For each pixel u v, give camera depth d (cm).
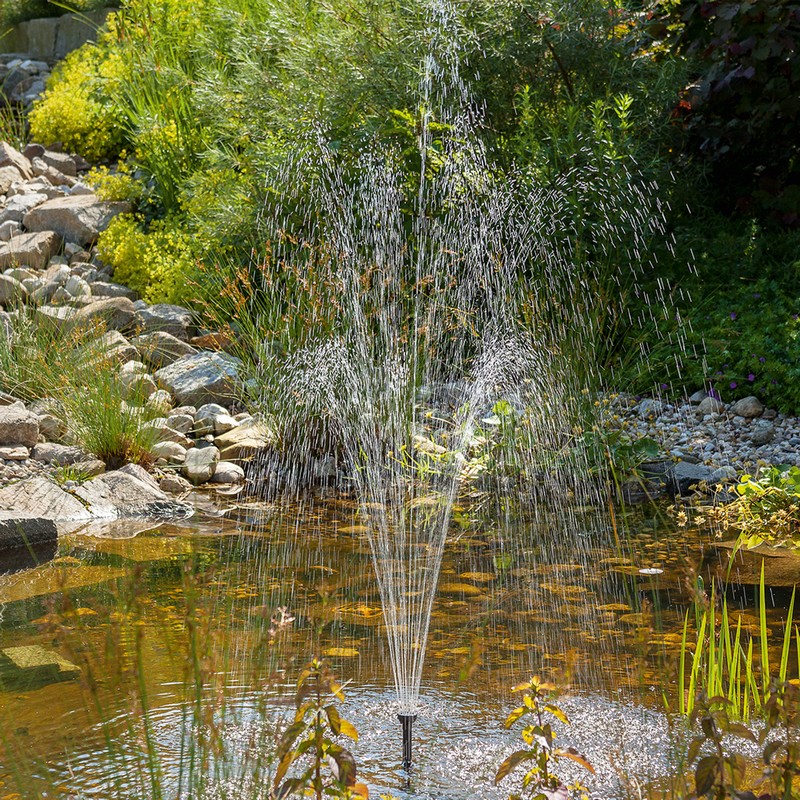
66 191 918
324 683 187
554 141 648
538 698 211
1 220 841
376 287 625
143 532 465
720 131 739
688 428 589
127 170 910
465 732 268
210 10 930
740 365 612
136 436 554
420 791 238
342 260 631
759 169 789
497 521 480
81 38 1373
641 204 658
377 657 316
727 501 505
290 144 703
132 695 285
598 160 641
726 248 702
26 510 473
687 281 682
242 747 248
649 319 662
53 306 680
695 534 457
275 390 595
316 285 614
